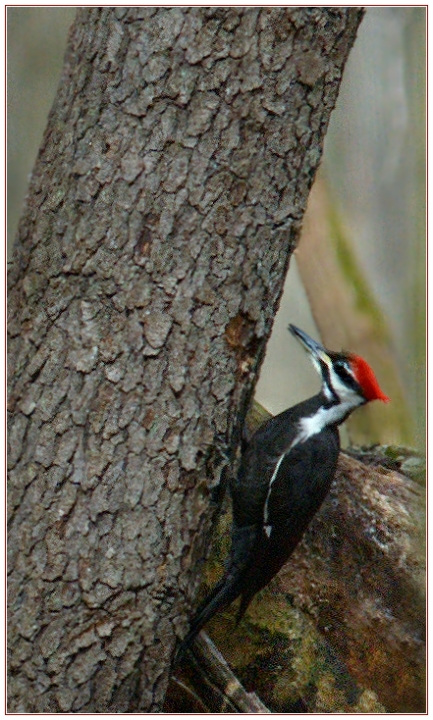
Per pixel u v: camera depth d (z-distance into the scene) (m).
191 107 8.06
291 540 10.19
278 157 8.30
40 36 15.92
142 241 8.05
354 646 11.31
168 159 8.06
